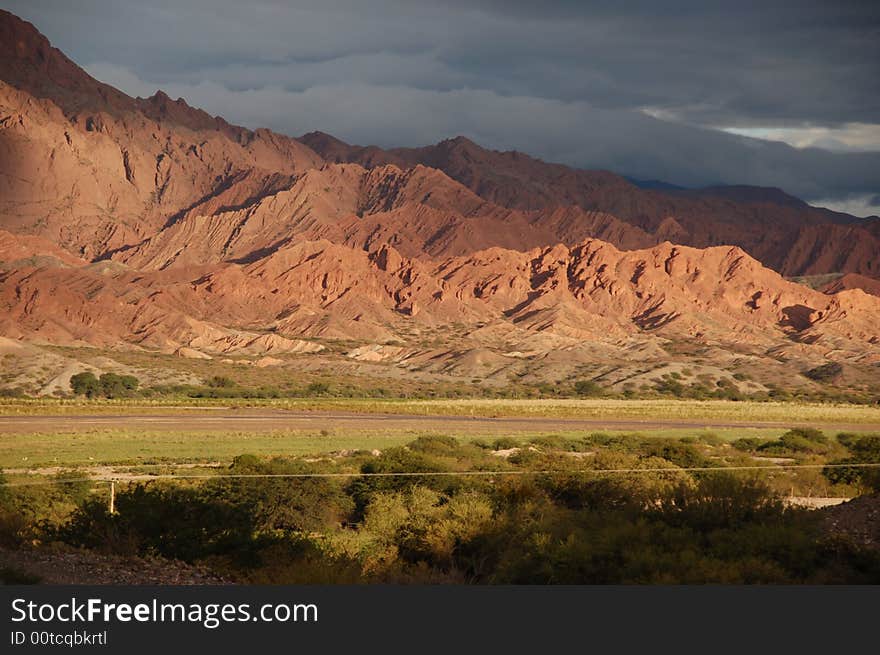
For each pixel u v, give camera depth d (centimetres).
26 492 5066
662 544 3416
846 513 3684
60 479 5638
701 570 3092
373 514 4728
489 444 9431
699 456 7638
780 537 3322
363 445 9338
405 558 3944
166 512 3800
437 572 3662
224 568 3497
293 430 10956
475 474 5928
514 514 4178
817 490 5931
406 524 4109
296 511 4875
